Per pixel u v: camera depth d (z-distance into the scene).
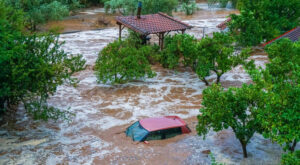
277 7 37.38
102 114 19.89
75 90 24.02
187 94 23.16
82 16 57.44
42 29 46.62
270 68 16.23
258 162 13.70
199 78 25.17
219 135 16.61
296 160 9.23
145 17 34.84
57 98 22.52
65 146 15.82
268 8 37.19
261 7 36.22
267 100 11.90
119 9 60.59
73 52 35.09
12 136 16.97
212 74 27.52
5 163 14.17
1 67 15.69
